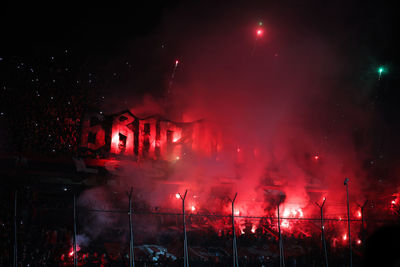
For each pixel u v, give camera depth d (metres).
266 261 32.88
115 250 31.97
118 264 28.22
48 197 35.00
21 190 32.22
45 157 35.59
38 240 29.45
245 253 35.38
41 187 34.47
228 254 34.50
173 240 35.25
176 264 29.67
